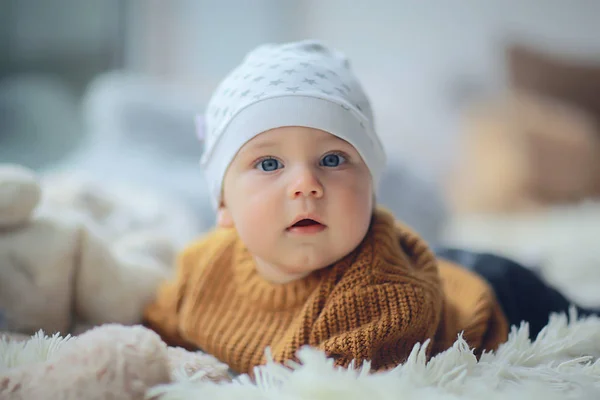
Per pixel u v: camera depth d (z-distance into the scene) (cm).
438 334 75
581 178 233
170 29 296
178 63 298
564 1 301
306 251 71
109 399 47
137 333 53
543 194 230
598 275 143
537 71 272
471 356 60
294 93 73
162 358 52
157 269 92
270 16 303
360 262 72
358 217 71
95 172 169
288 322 75
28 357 58
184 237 115
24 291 76
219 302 81
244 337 76
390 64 304
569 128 242
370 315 69
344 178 72
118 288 83
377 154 80
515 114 245
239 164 74
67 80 272
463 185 237
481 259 98
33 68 265
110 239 98
